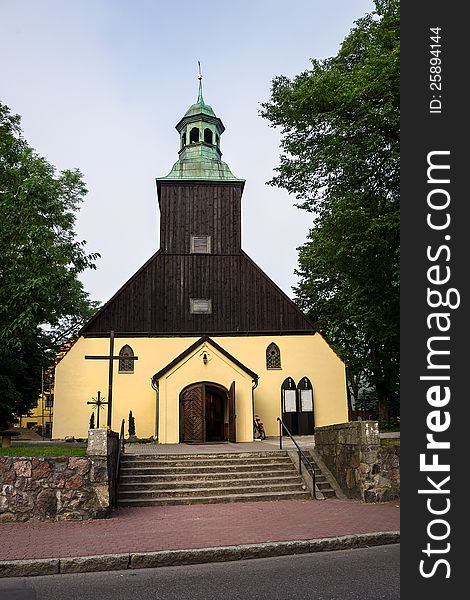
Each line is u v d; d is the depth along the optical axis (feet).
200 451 59.06
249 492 47.60
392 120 60.44
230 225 104.94
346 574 25.50
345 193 66.39
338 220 63.82
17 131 88.94
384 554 29.22
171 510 42.45
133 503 44.65
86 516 38.60
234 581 24.84
